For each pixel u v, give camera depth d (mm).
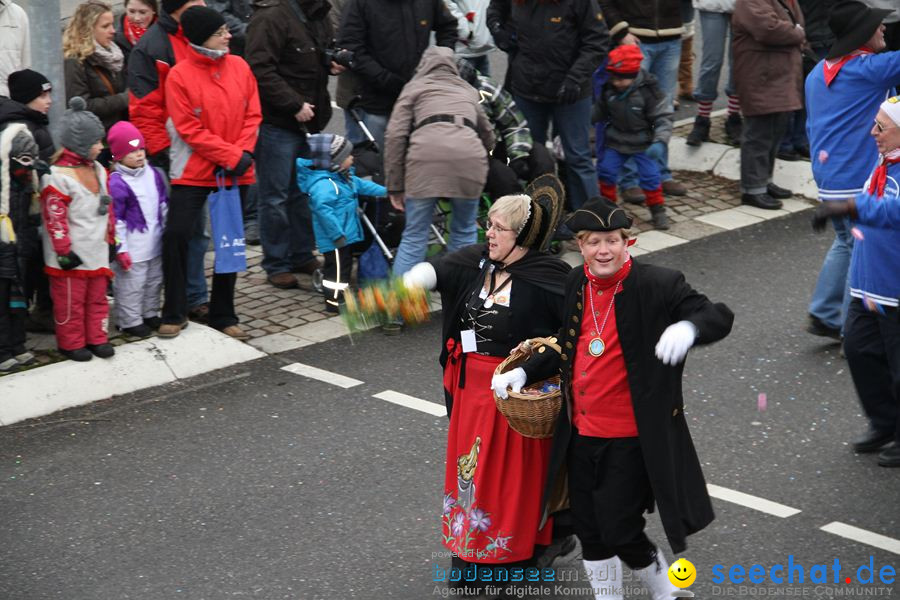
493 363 16500
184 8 25062
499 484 16469
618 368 15141
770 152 34562
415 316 16656
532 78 31094
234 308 28078
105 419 23031
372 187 28188
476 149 26594
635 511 15305
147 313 25969
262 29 27734
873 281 19766
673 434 15305
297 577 17719
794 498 19734
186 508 19766
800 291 29125
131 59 25469
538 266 16469
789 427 22328
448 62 27188
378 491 20250
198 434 22422
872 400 20875
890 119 18688
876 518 19078
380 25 29234
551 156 30688
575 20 30766
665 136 32250
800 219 34000
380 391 24156
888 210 18609
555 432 15711
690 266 30750
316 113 29266
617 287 15117
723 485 20188
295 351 26141
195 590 17422
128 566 18109
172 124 24859
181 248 25328
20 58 27672
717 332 14539
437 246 29609
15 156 22781
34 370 23875
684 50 42219
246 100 25609
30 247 23828
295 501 19938
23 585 17625
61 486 20562
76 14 28031
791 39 32562
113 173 24797
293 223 29828
